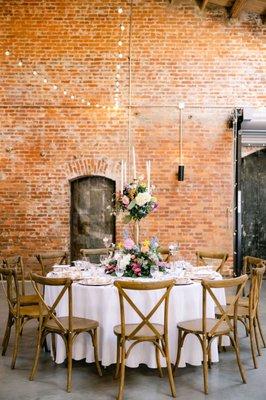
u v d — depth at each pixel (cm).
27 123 906
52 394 395
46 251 909
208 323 436
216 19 917
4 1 907
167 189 913
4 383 419
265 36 918
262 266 507
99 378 432
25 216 909
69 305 415
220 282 411
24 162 908
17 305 465
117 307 449
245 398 389
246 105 916
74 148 908
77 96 909
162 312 449
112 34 910
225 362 477
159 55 913
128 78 911
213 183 914
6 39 906
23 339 554
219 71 916
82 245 925
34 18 908
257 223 1007
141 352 446
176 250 558
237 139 898
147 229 911
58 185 909
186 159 914
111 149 910
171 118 913
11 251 909
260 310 693
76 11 908
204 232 914
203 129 915
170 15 915
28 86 905
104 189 921
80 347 457
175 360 453
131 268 495
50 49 908
